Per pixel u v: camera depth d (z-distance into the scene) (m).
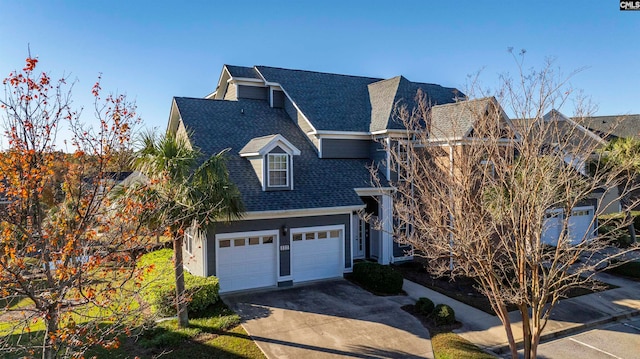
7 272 5.37
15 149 5.68
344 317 12.70
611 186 9.16
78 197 6.08
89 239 6.08
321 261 17.00
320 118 20.20
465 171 8.97
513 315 13.16
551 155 8.31
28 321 6.50
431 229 9.12
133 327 7.33
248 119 20.34
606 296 15.33
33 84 5.85
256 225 15.56
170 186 9.98
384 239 19.14
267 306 13.60
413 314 13.08
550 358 10.71
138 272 6.67
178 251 11.41
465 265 9.48
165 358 9.77
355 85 23.81
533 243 8.34
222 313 12.73
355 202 17.48
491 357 10.30
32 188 5.72
